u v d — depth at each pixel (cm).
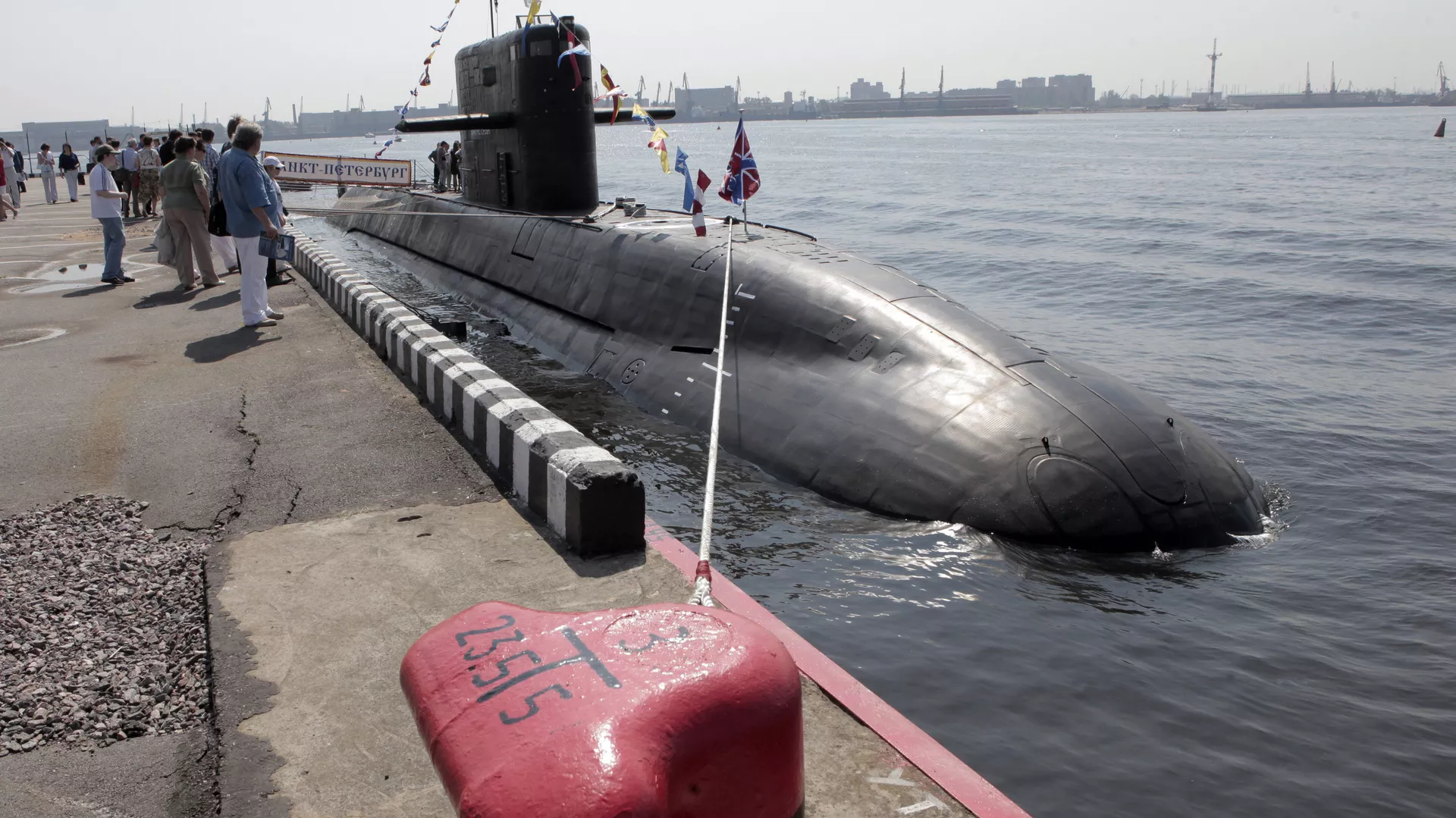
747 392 824
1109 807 393
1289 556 639
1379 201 3080
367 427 631
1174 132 10894
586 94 1288
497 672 198
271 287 1240
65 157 2802
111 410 699
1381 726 454
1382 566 626
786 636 365
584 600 395
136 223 2116
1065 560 607
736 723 196
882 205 3497
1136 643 520
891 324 794
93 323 1025
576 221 1216
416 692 204
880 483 680
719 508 682
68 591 412
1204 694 475
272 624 381
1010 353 751
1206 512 650
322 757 301
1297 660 509
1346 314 1495
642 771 176
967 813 267
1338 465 831
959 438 679
